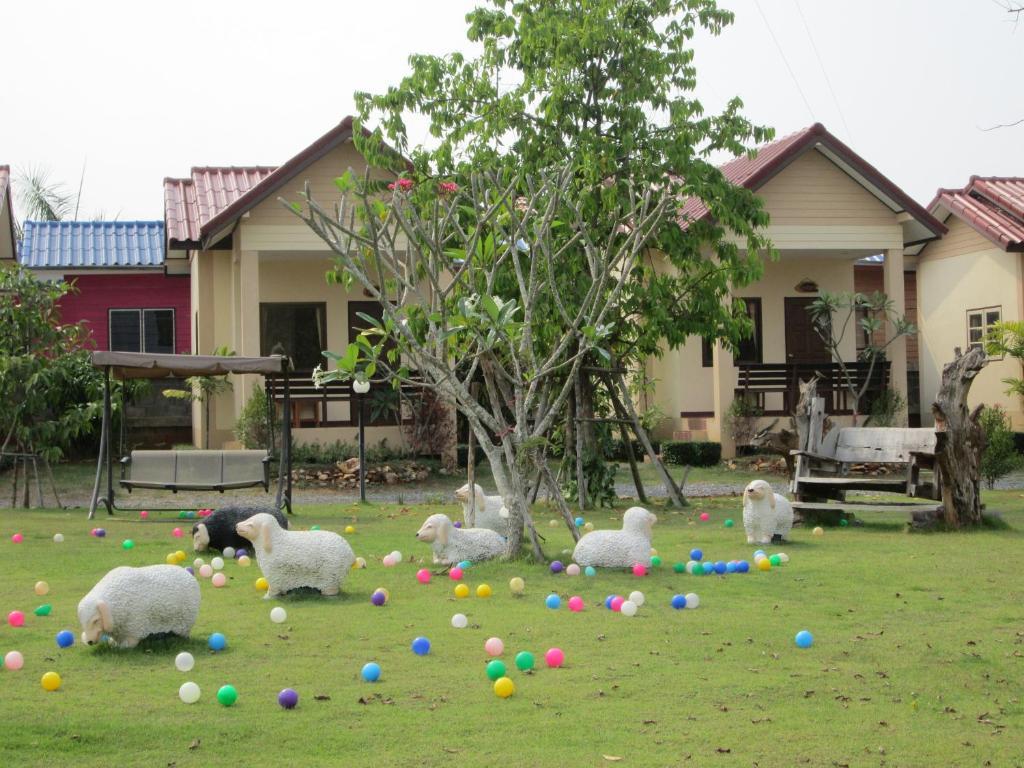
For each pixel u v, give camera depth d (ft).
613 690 19.63
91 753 16.22
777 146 78.84
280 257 72.49
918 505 42.01
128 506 52.75
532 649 22.79
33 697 19.01
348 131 66.95
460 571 31.19
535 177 49.93
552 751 16.39
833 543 38.32
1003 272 79.87
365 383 36.45
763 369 76.79
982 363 41.29
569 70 50.60
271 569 28.17
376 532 42.27
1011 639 23.58
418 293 33.99
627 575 31.60
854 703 18.93
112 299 91.09
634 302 51.55
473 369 35.60
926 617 25.85
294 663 21.53
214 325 73.51
